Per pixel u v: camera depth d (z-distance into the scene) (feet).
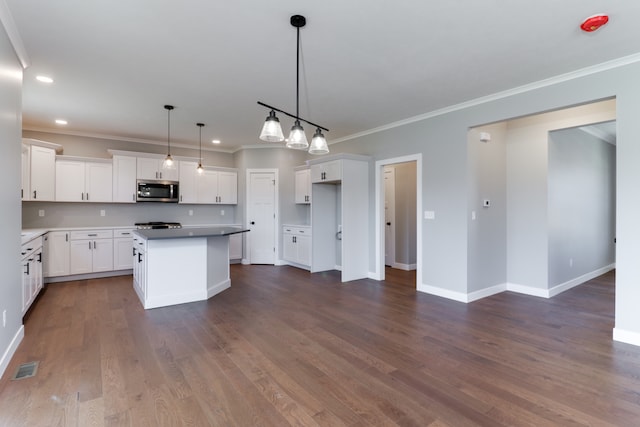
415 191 20.01
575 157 16.29
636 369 7.69
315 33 8.11
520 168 14.90
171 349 8.78
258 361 8.13
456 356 8.41
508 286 15.31
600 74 9.74
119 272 18.25
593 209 17.93
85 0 6.79
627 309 9.21
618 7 7.02
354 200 17.15
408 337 9.65
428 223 14.70
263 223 22.26
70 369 7.64
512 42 8.53
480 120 12.74
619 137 9.31
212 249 14.15
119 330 10.09
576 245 16.34
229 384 7.07
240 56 9.34
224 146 22.56
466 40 8.45
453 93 12.18
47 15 7.32
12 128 8.23
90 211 18.54
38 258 13.58
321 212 19.42
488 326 10.55
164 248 12.59
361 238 17.48
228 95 12.44
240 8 7.07
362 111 14.35
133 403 6.34
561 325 10.65
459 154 13.46
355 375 7.47
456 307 12.58
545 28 7.85
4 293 7.68
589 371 7.61
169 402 6.39
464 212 13.30
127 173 18.69
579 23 7.64
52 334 9.72
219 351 8.68
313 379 7.29
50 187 16.29
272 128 8.23
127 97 12.63
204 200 21.45
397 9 7.13
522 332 10.03
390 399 6.53
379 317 11.42
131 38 8.33
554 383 7.10
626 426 5.69
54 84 11.32
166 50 8.96
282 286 15.88
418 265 15.15
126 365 7.86
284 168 22.33
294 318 11.30
